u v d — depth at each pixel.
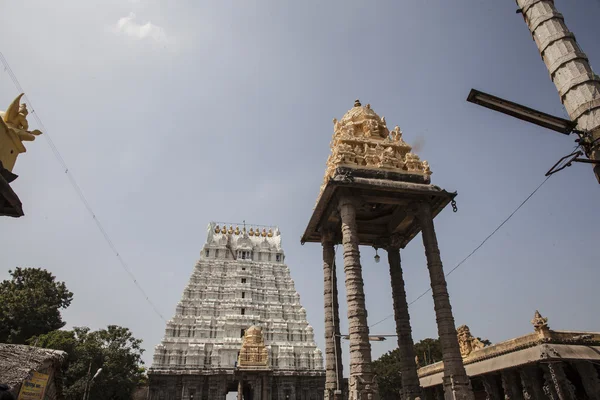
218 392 70.31
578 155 12.14
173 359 73.62
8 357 25.20
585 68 12.91
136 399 82.50
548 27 14.02
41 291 69.81
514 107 12.88
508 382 32.38
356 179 25.64
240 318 80.31
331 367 27.47
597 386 27.45
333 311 29.31
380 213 31.55
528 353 29.22
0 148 13.14
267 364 69.44
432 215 29.59
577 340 28.70
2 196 11.64
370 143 29.58
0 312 63.56
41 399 25.95
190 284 85.69
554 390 27.81
